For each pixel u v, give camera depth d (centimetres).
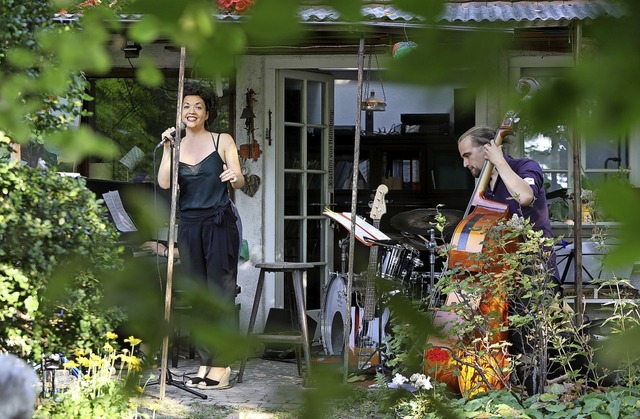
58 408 494
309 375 59
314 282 984
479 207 621
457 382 572
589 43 49
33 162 559
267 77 943
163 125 888
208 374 712
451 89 49
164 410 641
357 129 679
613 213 47
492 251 573
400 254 756
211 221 713
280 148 955
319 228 990
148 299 66
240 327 61
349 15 49
